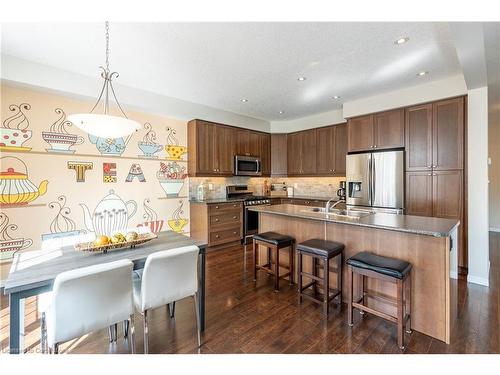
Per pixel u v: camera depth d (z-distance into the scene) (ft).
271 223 10.91
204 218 14.39
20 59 8.93
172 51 8.42
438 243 6.38
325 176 16.69
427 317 6.53
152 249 6.33
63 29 7.09
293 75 10.43
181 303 8.41
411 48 8.24
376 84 11.38
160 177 14.05
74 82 10.10
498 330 6.59
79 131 11.16
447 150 10.67
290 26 6.99
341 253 8.32
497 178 18.94
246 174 17.08
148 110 12.97
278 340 6.32
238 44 7.98
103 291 4.75
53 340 4.31
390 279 6.12
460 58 7.23
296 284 9.85
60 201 10.70
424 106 11.30
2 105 9.34
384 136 12.57
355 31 7.27
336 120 16.05
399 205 11.74
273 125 19.11
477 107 9.65
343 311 7.77
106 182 12.02
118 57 8.86
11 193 9.62
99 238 6.25
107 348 6.07
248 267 11.76
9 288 4.17
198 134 14.64
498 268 11.14
